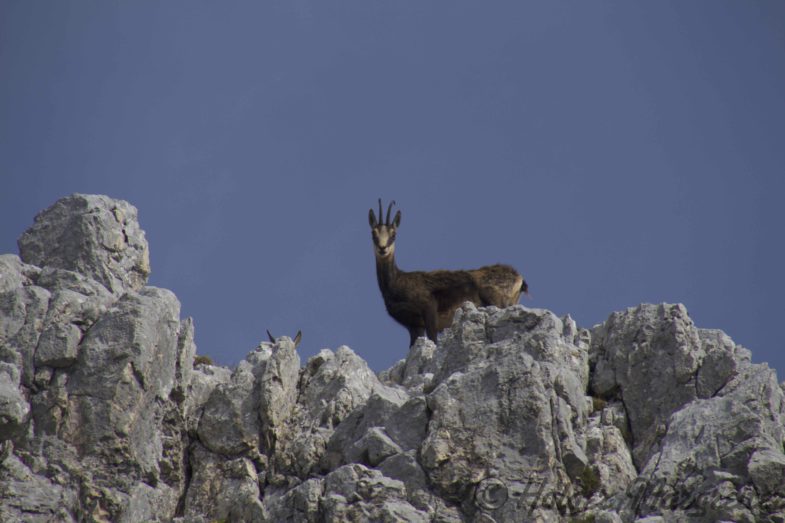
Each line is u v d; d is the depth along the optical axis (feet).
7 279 257.14
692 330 262.67
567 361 255.70
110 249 292.61
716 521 209.36
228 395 257.34
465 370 250.98
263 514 229.66
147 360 241.14
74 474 231.09
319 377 266.77
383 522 214.69
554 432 227.61
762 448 217.56
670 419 233.76
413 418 236.63
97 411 235.40
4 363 236.63
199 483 246.06
